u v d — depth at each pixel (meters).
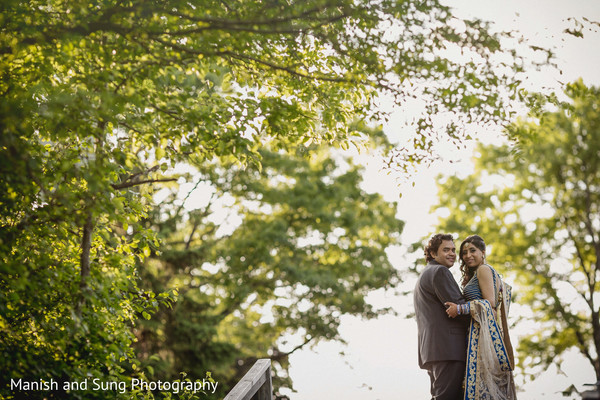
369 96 6.55
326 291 23.22
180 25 5.91
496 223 24.64
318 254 23.67
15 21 5.39
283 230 22.14
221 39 5.72
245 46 5.92
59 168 5.48
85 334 5.74
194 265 17.83
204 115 5.95
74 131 5.33
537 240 24.06
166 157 6.42
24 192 5.28
